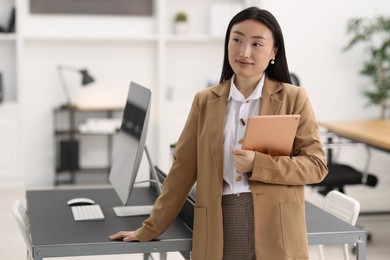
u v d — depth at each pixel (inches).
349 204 141.3
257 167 103.2
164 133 306.5
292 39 303.9
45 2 302.7
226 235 107.8
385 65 298.4
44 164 307.9
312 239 119.0
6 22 299.7
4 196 277.7
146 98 123.6
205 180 108.7
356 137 221.0
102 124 293.9
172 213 114.3
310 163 105.0
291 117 102.5
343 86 309.3
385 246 215.5
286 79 109.9
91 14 307.6
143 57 313.0
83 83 293.1
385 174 307.9
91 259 200.7
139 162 123.8
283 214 105.3
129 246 113.9
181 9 314.3
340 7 304.5
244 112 108.2
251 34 104.4
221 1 316.8
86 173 310.5
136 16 311.0
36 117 305.9
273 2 301.0
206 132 108.6
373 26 286.0
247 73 105.3
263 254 104.9
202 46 317.7
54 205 143.0
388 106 304.8
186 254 133.8
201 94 112.3
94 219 129.9
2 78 292.2
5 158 294.5
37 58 304.0
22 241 217.2
